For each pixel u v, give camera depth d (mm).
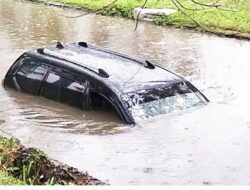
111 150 9359
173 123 10367
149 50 17672
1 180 6918
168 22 22312
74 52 12188
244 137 9883
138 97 10609
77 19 23484
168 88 11078
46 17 23734
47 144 9664
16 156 7824
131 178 8273
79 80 11047
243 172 8547
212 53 17297
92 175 8359
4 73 14000
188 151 9297
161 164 8805
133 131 10086
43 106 11391
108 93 10562
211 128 10266
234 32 20375
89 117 10680
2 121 10812
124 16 24266
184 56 16844
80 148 9469
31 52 12352
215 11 22734
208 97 12320
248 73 14766
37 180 7305
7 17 23422
